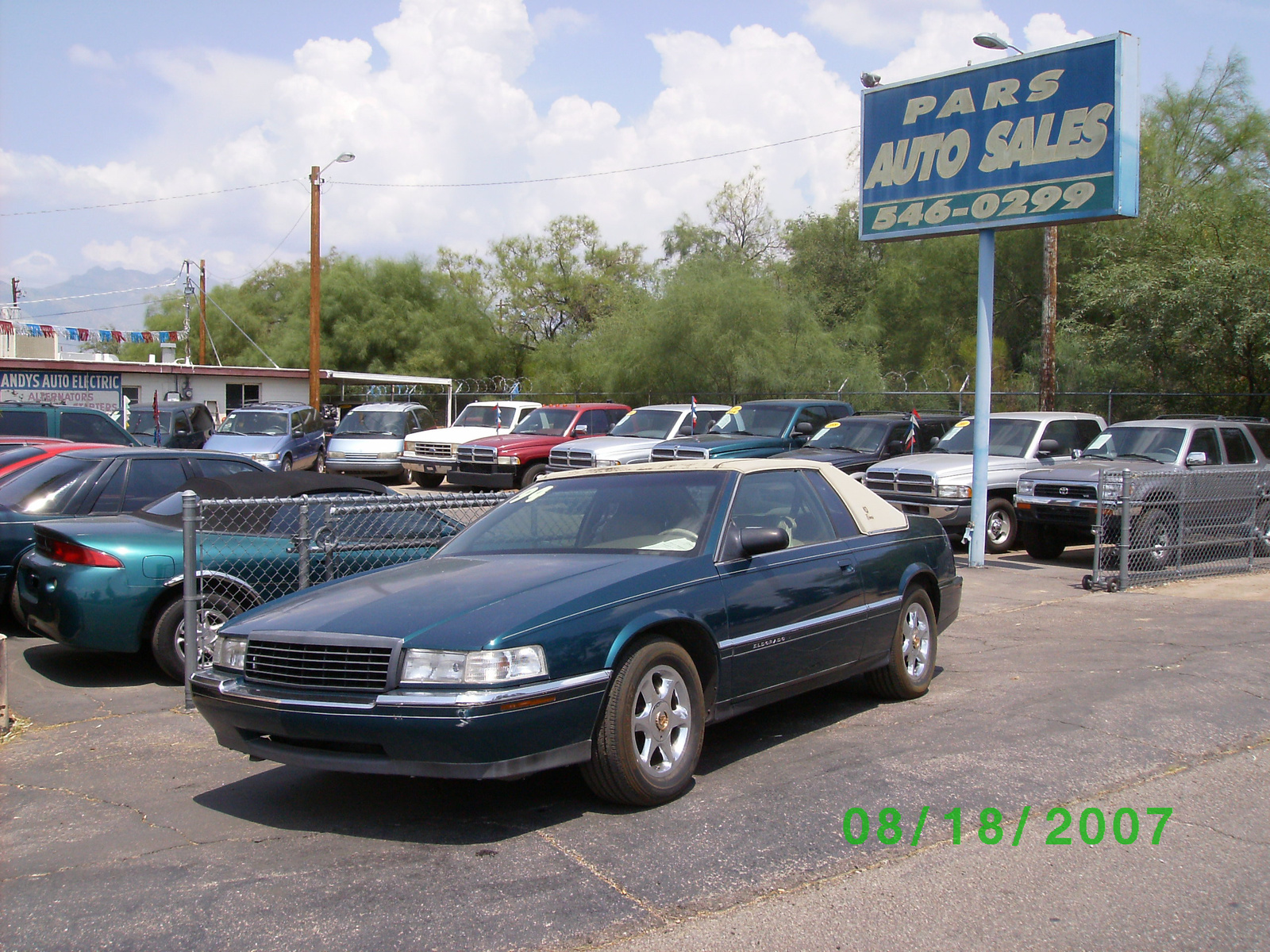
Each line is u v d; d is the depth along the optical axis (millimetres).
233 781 5176
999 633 8625
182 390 31875
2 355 34500
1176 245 23312
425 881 3873
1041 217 11953
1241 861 3994
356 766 4270
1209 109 30172
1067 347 28328
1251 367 21891
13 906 3719
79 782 5172
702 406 19859
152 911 3662
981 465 12836
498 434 22188
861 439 16281
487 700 4066
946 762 5160
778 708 6363
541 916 3572
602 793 4551
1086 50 11539
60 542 6938
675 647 4750
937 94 12836
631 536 5402
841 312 43000
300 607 4836
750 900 3695
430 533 7711
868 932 3449
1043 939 3395
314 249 27625
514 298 55125
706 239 47531
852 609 5875
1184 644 7902
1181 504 11688
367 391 43062
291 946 3383
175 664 7082
